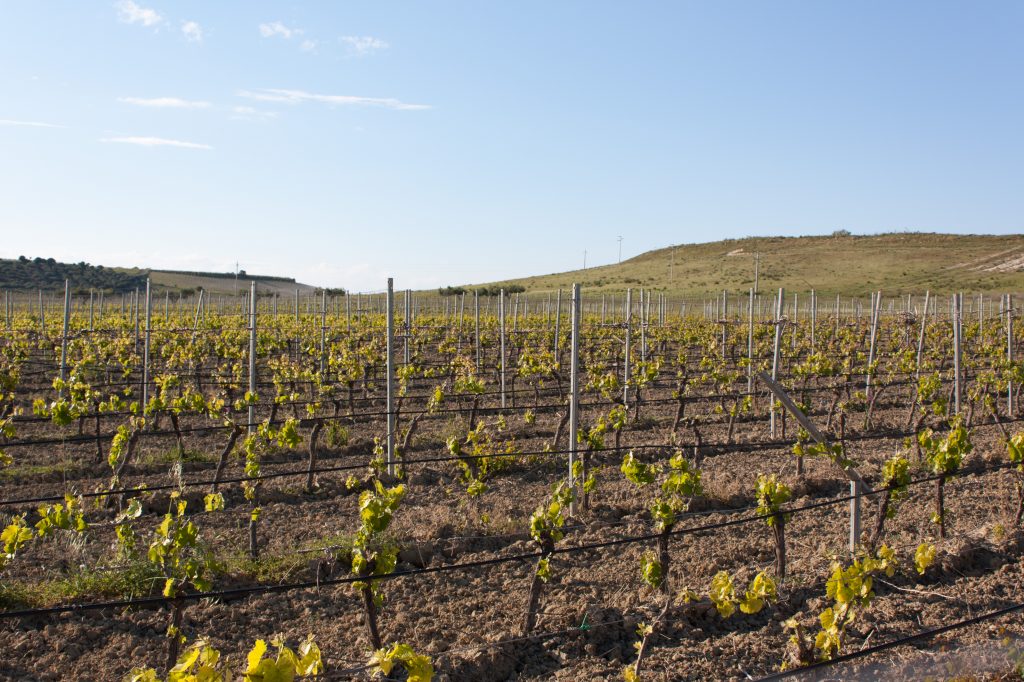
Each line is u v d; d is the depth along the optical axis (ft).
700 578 23.27
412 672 13.25
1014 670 17.28
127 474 35.01
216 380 59.31
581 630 19.71
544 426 45.50
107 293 209.97
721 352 66.13
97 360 59.26
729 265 310.04
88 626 20.40
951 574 22.90
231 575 23.13
